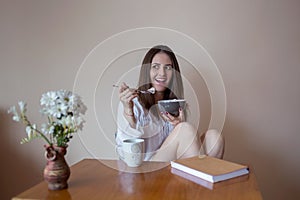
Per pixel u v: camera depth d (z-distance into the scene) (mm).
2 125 1905
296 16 1785
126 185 1038
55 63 1893
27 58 1901
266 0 1799
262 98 1825
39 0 1885
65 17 1879
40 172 1904
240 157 1852
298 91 1797
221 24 1821
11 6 1895
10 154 1903
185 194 942
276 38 1801
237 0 1812
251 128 1840
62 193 965
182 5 1830
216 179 1056
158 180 1085
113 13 1859
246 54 1820
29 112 1902
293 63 1796
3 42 1905
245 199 893
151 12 1844
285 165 1826
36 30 1893
